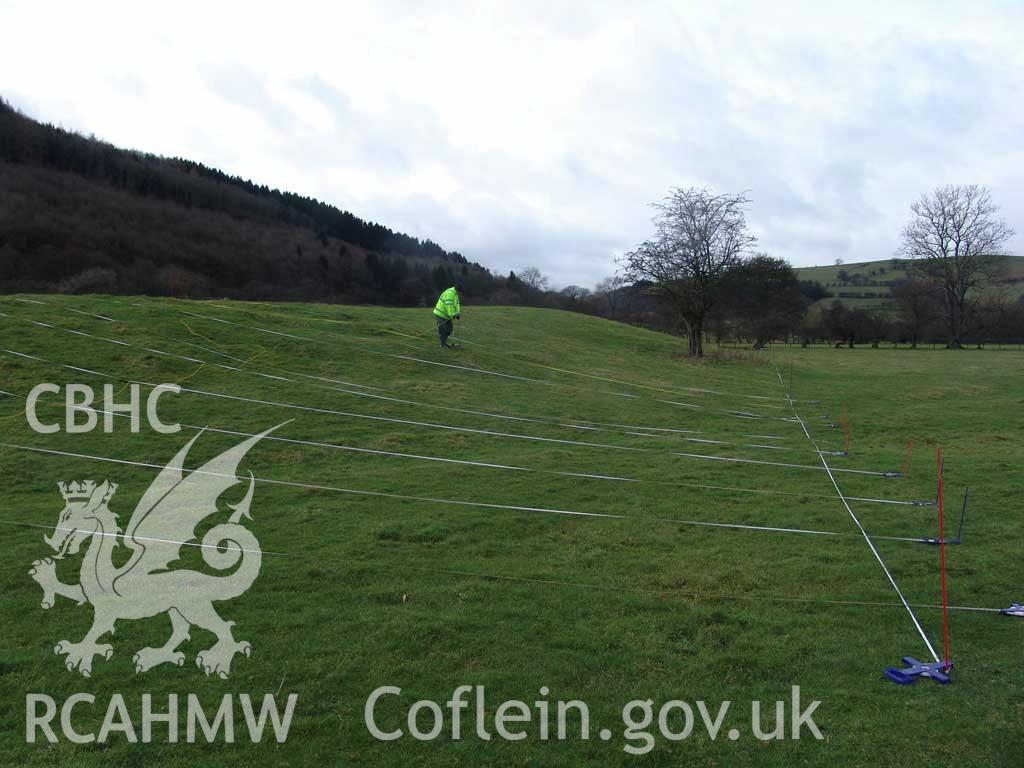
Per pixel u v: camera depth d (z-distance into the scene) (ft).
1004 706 17.13
